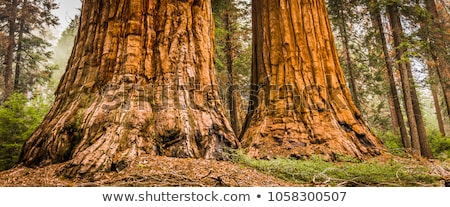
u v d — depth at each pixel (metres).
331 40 12.70
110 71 8.17
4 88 20.78
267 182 5.98
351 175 6.76
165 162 6.45
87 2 9.34
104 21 8.76
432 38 15.61
